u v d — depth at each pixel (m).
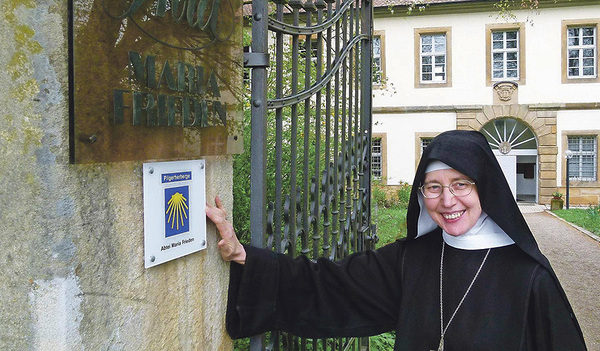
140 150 1.13
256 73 1.70
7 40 0.96
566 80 18.28
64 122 0.98
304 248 2.06
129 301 1.14
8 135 0.98
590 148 18.41
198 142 1.33
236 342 2.88
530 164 23.50
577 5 17.95
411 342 1.75
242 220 3.23
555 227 13.39
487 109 18.67
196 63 1.30
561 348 1.56
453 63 18.80
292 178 1.96
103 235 1.07
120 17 1.05
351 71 2.71
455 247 1.76
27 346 1.00
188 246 1.33
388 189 19.14
